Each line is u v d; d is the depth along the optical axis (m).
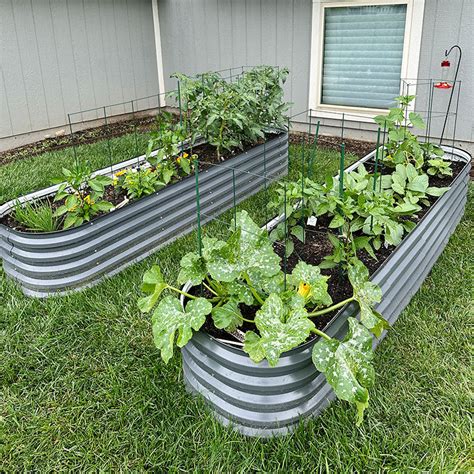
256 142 3.94
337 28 4.86
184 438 1.82
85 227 2.61
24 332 2.37
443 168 3.25
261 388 1.71
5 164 4.71
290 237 2.53
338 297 2.16
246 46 5.57
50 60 5.40
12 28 5.01
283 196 2.33
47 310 2.51
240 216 2.06
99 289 2.66
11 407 1.96
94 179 2.82
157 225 3.00
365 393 1.58
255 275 1.89
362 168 2.87
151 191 3.01
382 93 4.84
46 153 4.91
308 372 1.75
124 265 2.86
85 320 2.44
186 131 3.68
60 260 2.56
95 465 1.74
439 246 2.87
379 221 2.18
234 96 3.60
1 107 5.12
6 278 2.78
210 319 2.03
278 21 5.20
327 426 1.83
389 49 4.63
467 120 4.42
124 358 2.19
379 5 4.52
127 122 6.27
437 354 2.17
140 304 1.91
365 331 1.70
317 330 1.71
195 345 1.85
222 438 1.79
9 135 5.26
